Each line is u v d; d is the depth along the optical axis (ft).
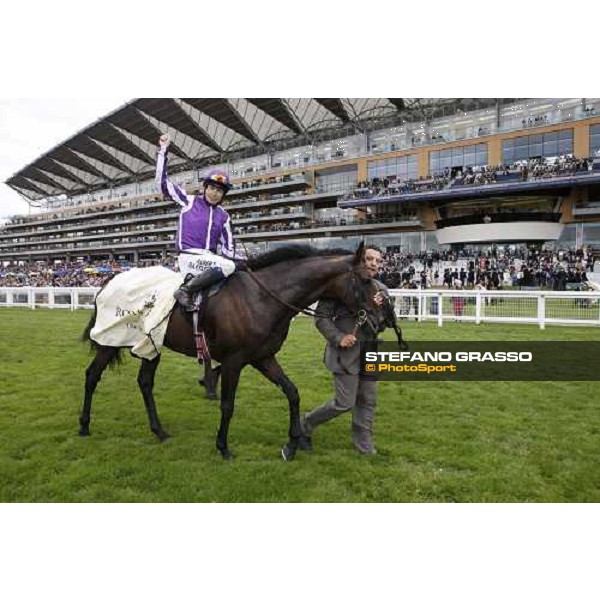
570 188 99.96
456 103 112.47
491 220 104.32
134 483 9.89
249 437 12.34
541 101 103.55
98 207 202.69
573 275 64.90
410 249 119.96
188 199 12.08
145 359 12.27
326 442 12.12
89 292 47.42
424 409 14.90
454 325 33.91
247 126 141.59
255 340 10.83
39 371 19.31
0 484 9.78
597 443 12.06
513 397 16.19
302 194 136.67
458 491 9.67
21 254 221.66
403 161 119.85
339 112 128.26
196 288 10.89
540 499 9.40
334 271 10.72
